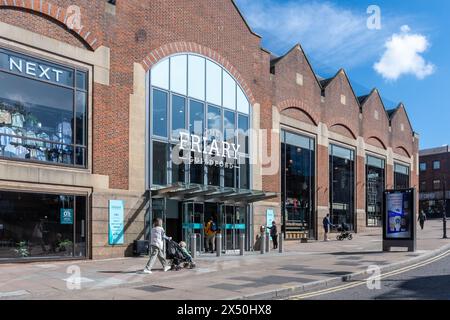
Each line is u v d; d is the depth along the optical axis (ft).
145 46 71.26
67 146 61.05
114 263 58.13
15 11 56.59
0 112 54.60
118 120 66.64
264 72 95.30
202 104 79.97
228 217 82.74
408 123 165.48
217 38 83.92
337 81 122.42
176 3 76.48
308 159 109.29
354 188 128.16
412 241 72.38
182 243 53.67
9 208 54.95
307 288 40.83
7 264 54.13
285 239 100.17
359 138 131.44
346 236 109.19
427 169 264.31
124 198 66.23
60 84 60.70
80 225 61.52
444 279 44.52
